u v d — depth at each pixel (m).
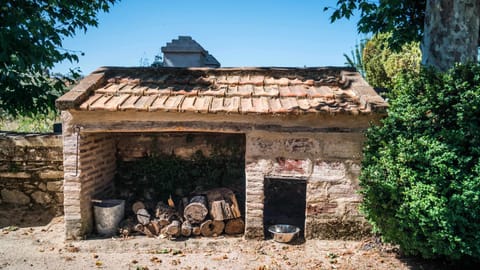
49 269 4.95
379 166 4.94
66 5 8.19
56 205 7.08
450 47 5.79
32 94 8.21
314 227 5.79
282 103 5.73
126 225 6.20
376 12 7.63
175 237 5.95
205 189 7.20
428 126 4.55
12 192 7.16
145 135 7.69
